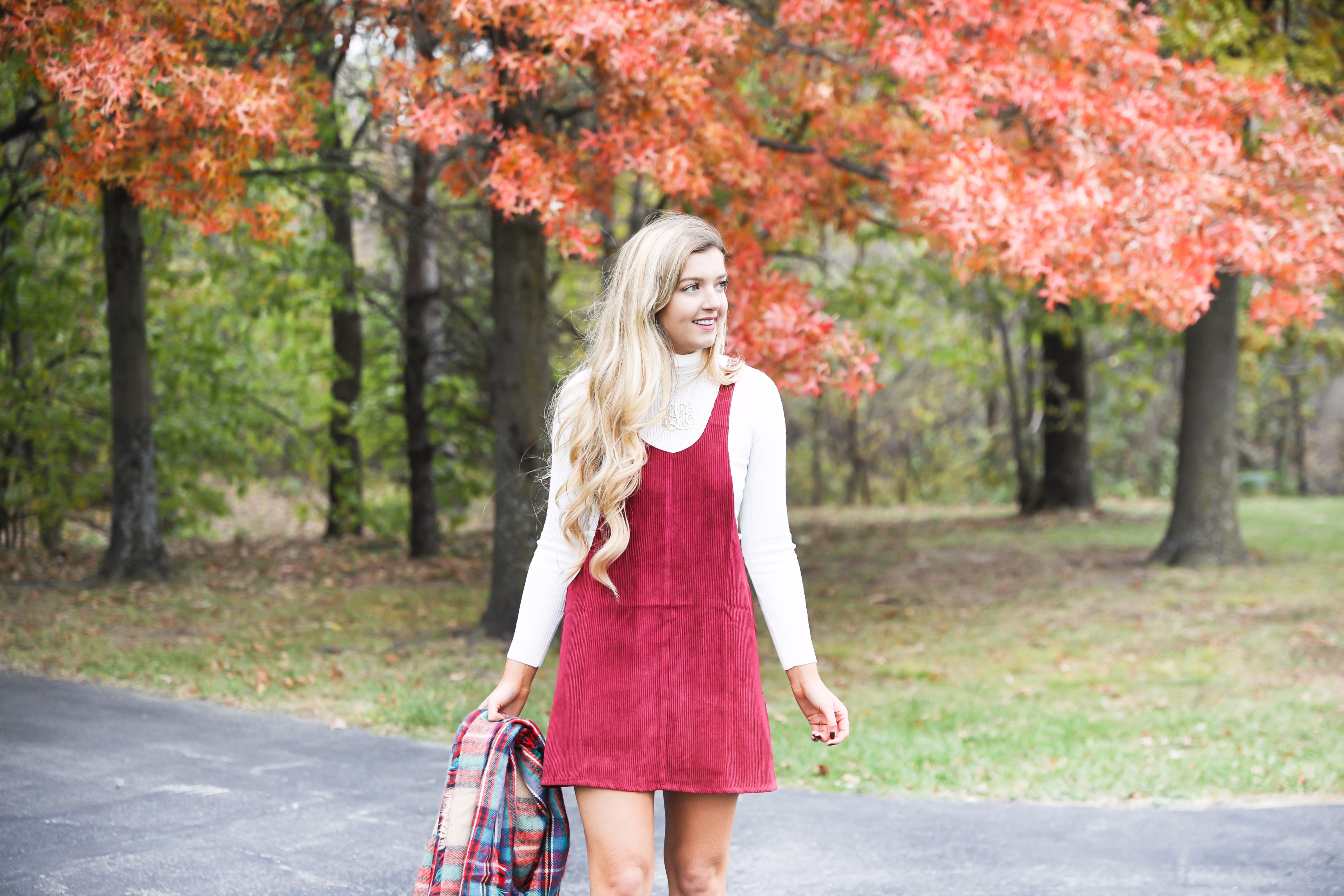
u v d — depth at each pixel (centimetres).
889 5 648
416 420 1391
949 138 675
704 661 199
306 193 1182
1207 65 656
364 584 1158
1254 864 375
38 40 534
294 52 694
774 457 208
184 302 1370
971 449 2698
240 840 375
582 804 201
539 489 825
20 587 1016
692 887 205
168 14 557
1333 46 822
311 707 618
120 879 332
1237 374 1179
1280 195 640
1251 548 1284
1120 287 606
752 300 647
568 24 552
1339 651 796
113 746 501
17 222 1045
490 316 1495
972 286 1459
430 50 627
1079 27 640
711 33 607
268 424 1434
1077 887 352
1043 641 875
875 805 455
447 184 765
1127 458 2553
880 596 1101
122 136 545
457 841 197
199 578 1114
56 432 1193
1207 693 698
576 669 201
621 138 620
